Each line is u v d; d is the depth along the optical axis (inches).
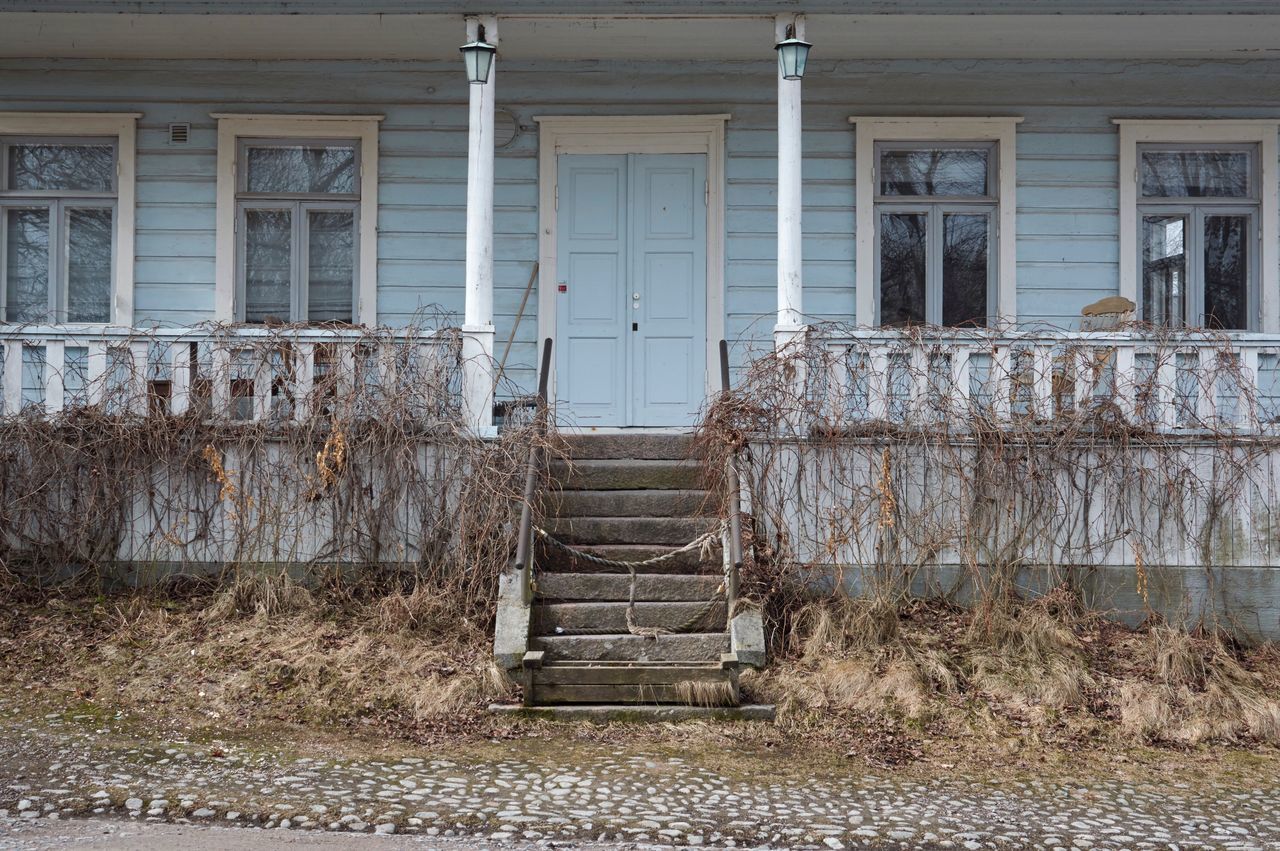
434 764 225.9
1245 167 398.0
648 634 271.0
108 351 313.1
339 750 233.5
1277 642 304.5
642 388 396.2
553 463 311.6
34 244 396.8
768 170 396.2
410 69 394.6
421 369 312.0
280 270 398.9
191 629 289.4
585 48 378.3
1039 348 309.1
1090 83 392.8
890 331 309.4
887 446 304.5
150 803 198.2
